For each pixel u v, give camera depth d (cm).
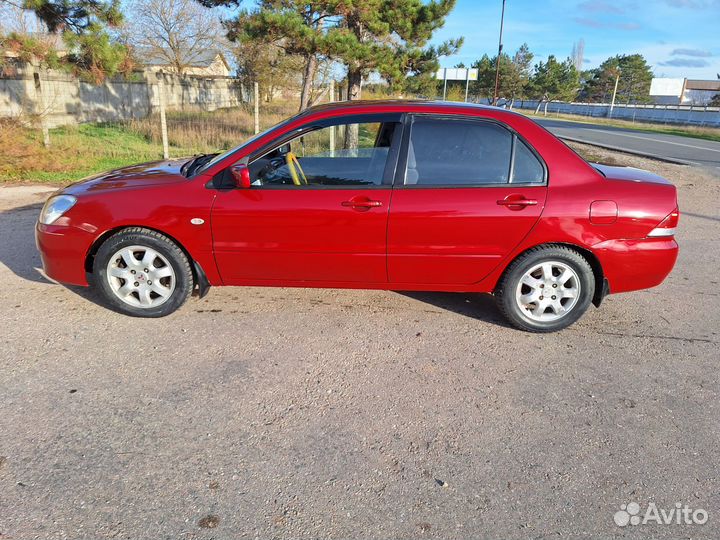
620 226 365
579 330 408
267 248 376
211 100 2745
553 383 331
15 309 408
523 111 7006
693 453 268
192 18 3256
